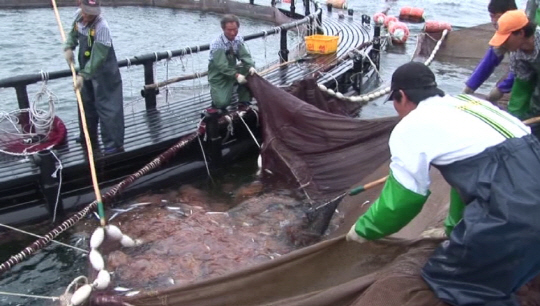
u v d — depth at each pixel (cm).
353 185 585
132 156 661
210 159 721
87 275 494
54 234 490
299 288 345
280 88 745
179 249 500
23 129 658
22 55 1522
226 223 563
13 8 2397
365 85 1112
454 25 2075
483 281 248
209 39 1955
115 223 567
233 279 350
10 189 580
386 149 608
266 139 682
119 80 630
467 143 243
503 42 413
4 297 464
